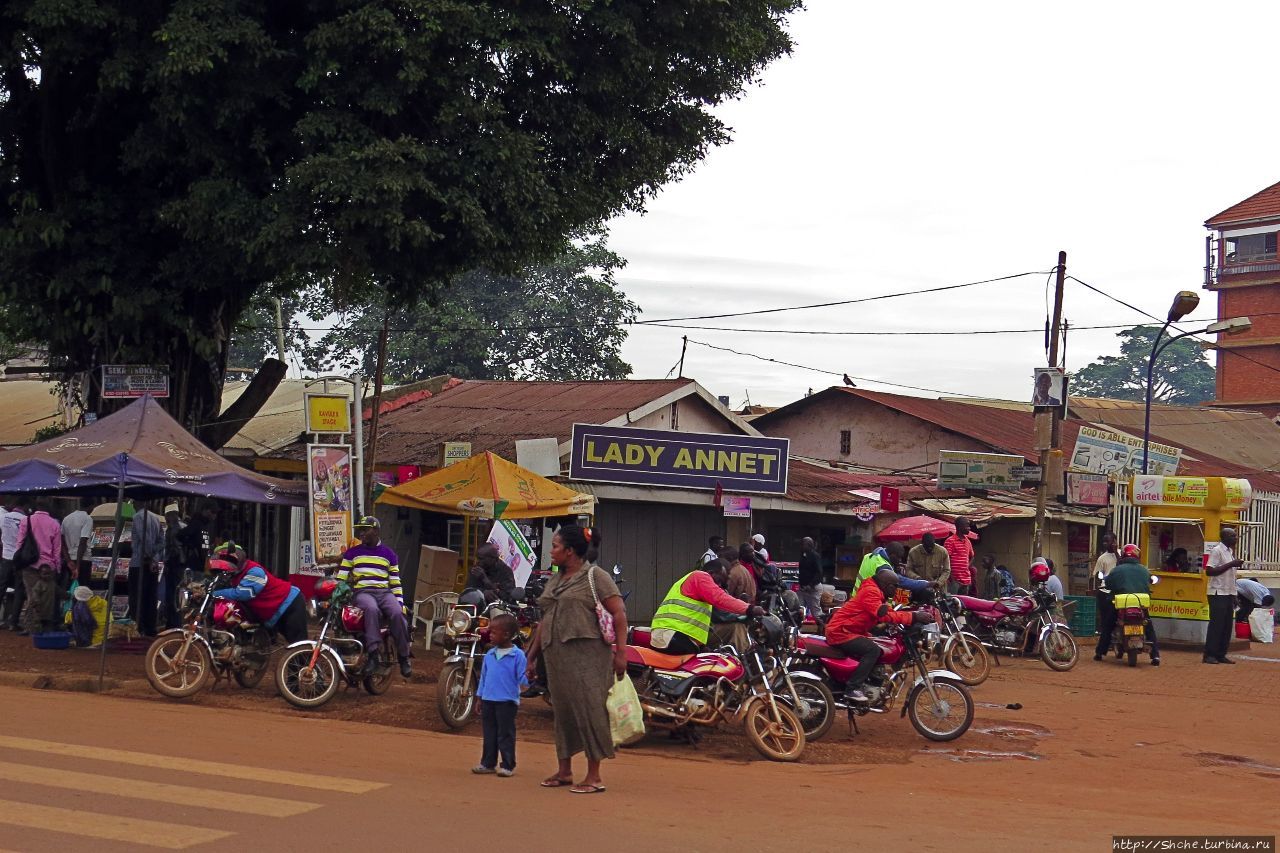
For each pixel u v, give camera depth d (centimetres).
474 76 1677
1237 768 1137
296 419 2597
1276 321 5100
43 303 1894
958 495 2859
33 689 1309
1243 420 4756
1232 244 5216
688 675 1096
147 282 1842
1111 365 8569
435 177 1678
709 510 2572
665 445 2302
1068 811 880
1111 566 2223
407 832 700
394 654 1336
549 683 864
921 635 1246
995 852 716
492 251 1752
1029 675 1844
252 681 1330
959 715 1216
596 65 1830
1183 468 3297
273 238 1605
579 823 744
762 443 2352
